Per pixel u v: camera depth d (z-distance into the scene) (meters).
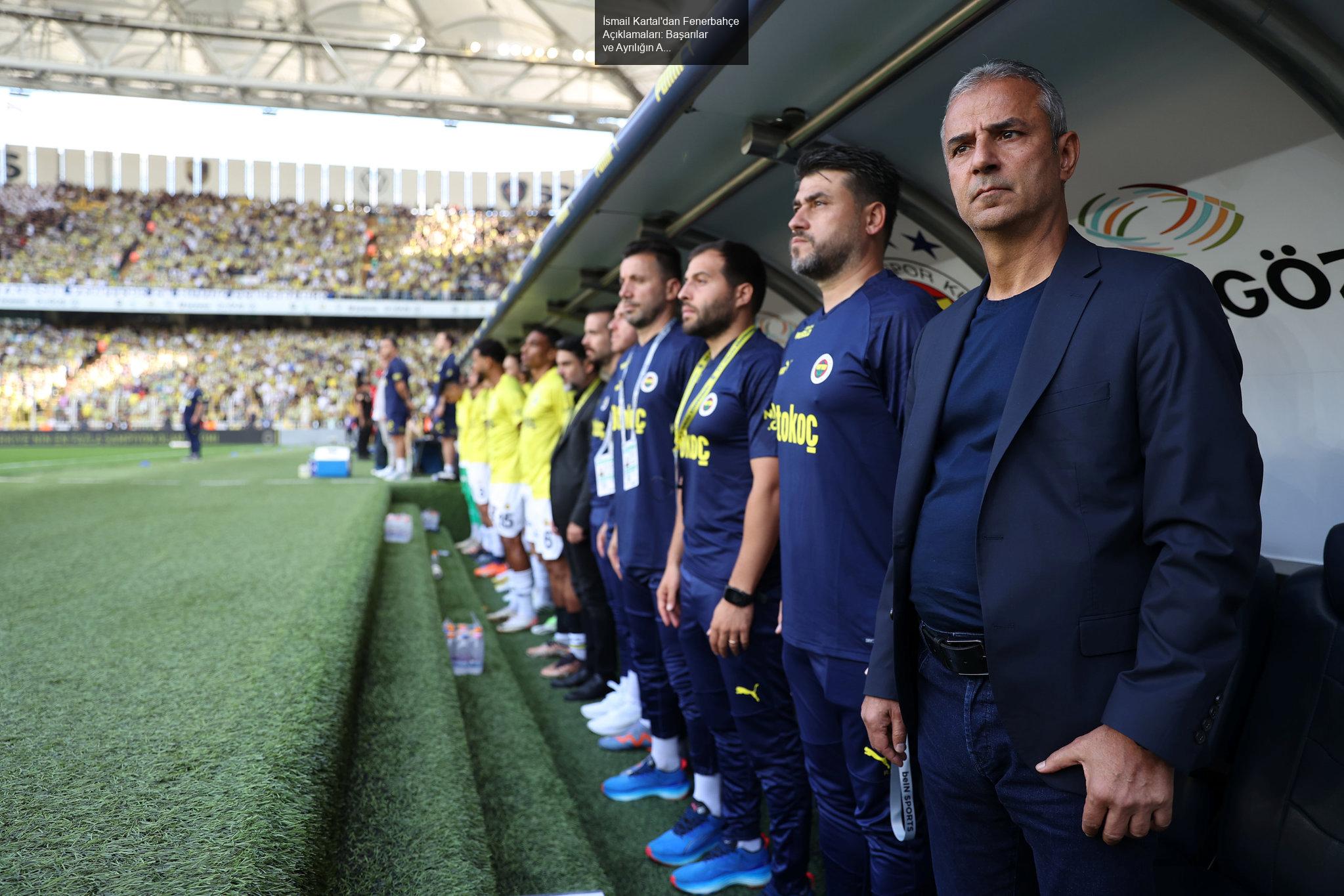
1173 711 0.87
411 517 6.92
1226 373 0.97
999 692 1.06
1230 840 1.45
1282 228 1.69
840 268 1.76
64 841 1.18
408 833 1.64
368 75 10.14
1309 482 1.75
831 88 2.05
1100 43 1.64
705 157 2.60
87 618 2.64
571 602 4.08
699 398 2.15
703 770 2.41
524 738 2.77
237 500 7.02
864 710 1.34
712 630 1.97
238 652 2.22
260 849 1.17
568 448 3.89
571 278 4.82
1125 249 1.08
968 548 1.15
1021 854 1.19
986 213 1.15
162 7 9.16
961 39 1.73
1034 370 1.06
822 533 1.65
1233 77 1.57
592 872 1.87
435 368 26.22
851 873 1.75
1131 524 1.00
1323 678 1.38
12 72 9.18
